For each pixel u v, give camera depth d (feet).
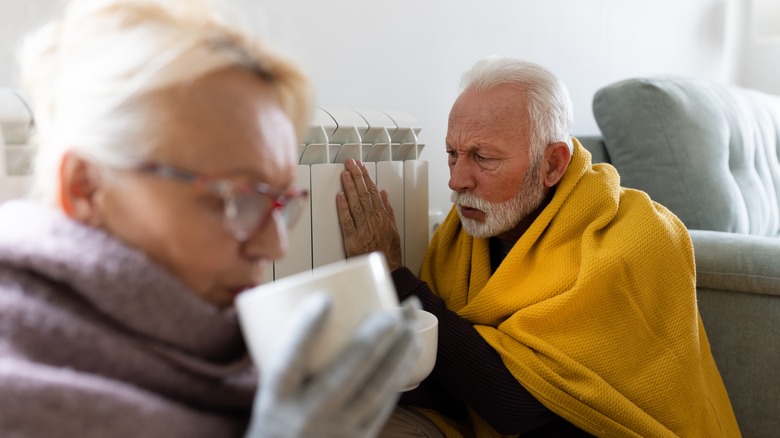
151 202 1.42
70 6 1.59
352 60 4.41
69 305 1.41
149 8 1.52
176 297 1.42
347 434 1.23
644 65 8.02
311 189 3.25
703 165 5.55
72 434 1.26
